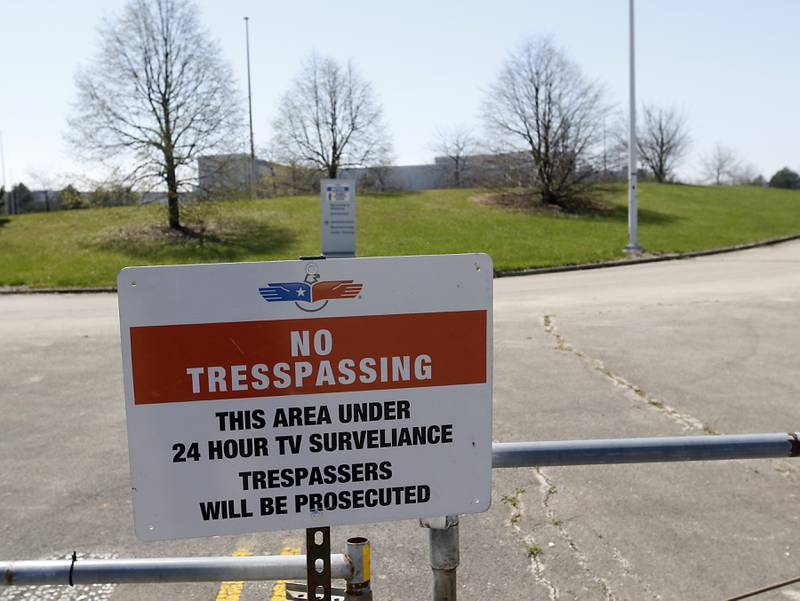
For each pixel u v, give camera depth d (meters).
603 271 23.31
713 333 11.27
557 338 11.23
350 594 2.31
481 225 35.38
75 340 11.88
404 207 40.53
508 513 5.07
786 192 56.88
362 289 2.05
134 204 32.94
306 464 2.09
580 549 4.55
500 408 7.61
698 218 41.12
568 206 41.34
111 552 4.71
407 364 2.10
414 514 2.16
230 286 1.99
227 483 2.06
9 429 7.32
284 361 2.04
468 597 4.02
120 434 7.12
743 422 7.02
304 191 52.50
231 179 31.47
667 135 78.19
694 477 5.64
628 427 6.95
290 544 4.79
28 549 4.77
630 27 26.25
